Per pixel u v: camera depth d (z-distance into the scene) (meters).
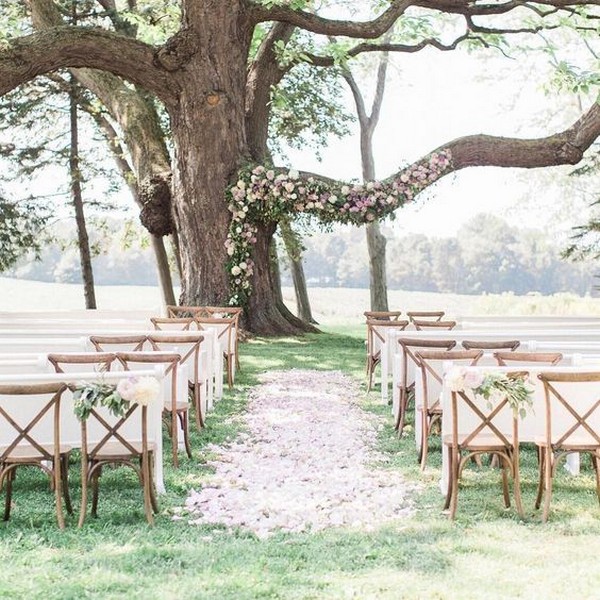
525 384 6.19
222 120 17.62
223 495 6.79
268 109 20.34
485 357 7.79
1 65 15.73
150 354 7.56
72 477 7.30
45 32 16.22
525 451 8.35
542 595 4.62
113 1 24.62
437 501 6.59
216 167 17.73
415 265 67.56
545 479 6.35
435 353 7.40
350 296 58.97
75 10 24.59
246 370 14.08
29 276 63.50
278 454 8.24
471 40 20.27
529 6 18.81
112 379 6.41
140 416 6.52
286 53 19.59
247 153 18.12
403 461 7.96
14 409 6.25
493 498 6.66
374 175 28.06
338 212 17.39
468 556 5.29
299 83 25.97
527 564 5.15
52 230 28.59
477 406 6.57
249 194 17.41
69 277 64.19
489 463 7.85
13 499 6.64
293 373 13.75
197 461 7.95
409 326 12.15
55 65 16.39
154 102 24.20
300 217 17.84
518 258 65.81
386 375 11.15
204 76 17.42
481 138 18.22
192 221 17.97
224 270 18.02
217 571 5.04
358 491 6.80
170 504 6.54
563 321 12.96
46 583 4.82
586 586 4.76
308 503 6.41
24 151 26.58
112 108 20.83
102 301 53.62
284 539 5.69
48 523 6.04
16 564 5.16
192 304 18.05
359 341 19.34
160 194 18.94
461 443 6.23
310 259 69.62
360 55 30.45
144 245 28.67
